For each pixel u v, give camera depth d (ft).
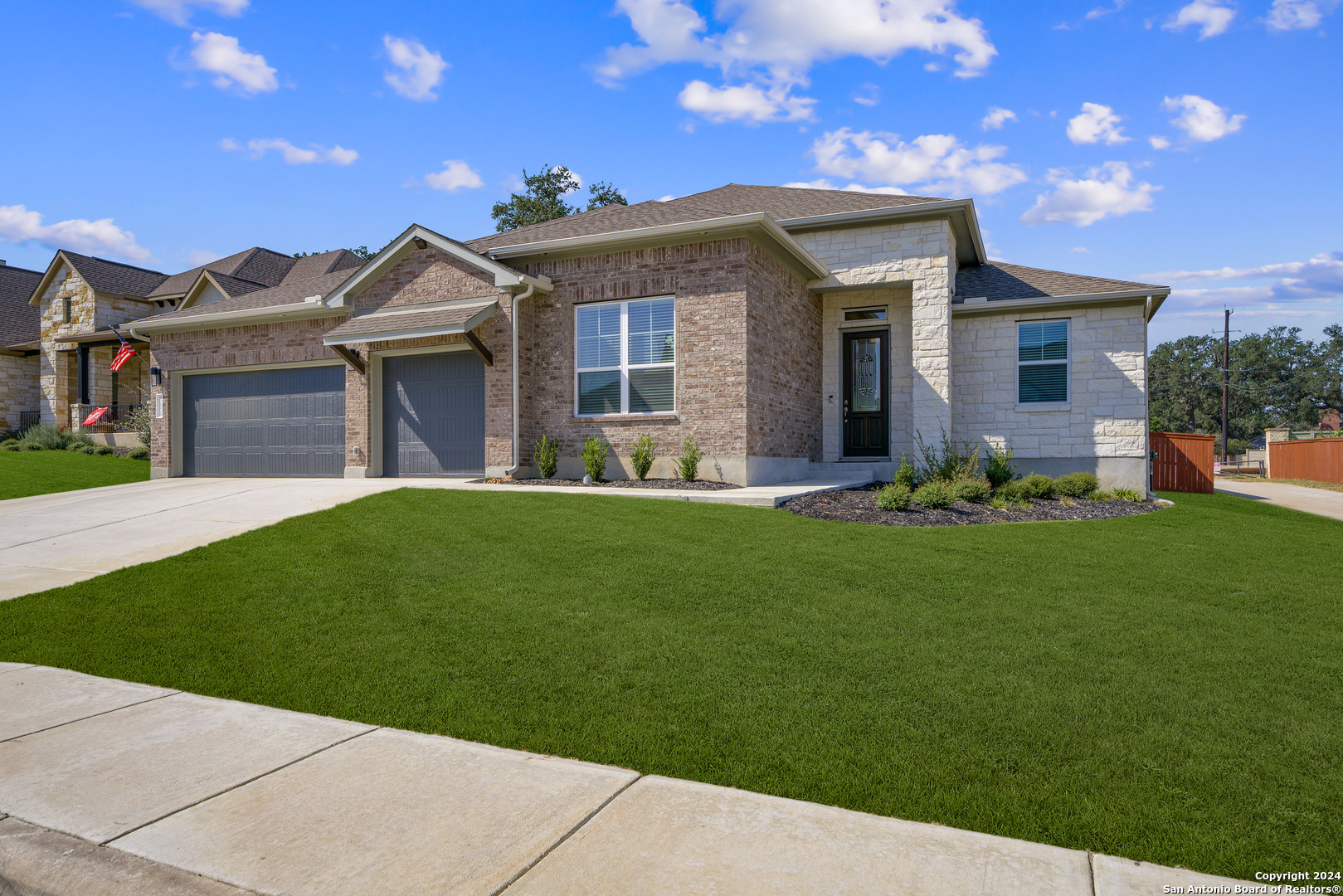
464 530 30.12
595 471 45.03
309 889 8.87
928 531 32.76
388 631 19.04
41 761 12.40
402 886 8.88
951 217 51.55
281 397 58.85
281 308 55.26
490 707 14.56
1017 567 26.11
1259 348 262.47
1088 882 8.89
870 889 8.75
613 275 47.26
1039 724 13.58
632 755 12.48
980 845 9.75
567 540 28.45
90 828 10.30
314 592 22.43
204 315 59.36
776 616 20.12
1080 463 53.26
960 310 54.49
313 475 57.52
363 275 51.62
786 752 12.54
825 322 57.31
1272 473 111.24
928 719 13.80
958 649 17.75
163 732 13.61
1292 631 19.54
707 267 45.06
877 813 10.67
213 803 10.96
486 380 48.62
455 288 49.44
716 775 11.80
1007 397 54.80
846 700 14.70
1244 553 30.32
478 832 10.10
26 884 9.37
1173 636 18.89
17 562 27.37
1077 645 18.21
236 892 8.88
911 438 55.06
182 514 35.99
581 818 10.45
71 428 99.71
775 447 48.39
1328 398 259.80
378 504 35.68
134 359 105.50
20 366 110.42
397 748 12.86
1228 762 12.14
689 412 45.39
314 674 16.46
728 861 9.36
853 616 20.18
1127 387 52.21
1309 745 12.82
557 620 19.75
